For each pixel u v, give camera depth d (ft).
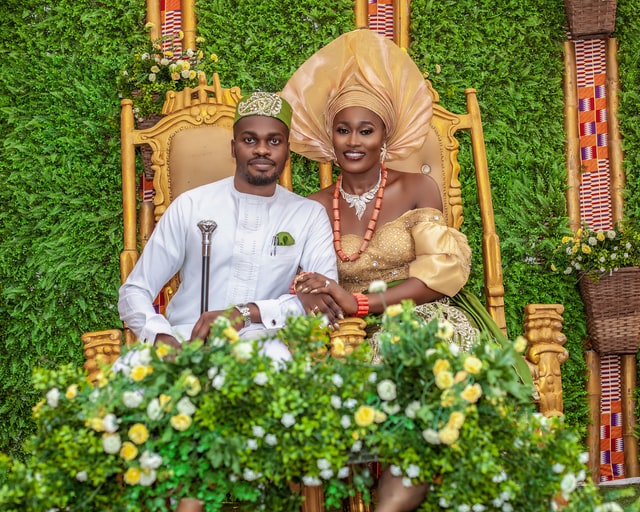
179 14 11.93
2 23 11.43
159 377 6.50
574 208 12.47
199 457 6.63
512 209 12.23
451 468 6.43
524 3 12.30
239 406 6.54
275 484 6.81
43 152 11.35
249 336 8.60
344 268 9.95
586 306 12.12
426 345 6.68
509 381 6.62
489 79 12.25
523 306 12.23
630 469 12.46
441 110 11.42
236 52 11.82
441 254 9.41
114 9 11.62
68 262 11.27
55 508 6.36
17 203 11.25
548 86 12.40
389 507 6.91
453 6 12.21
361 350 6.98
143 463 6.31
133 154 10.87
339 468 6.56
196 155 10.79
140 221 11.60
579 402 12.26
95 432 6.57
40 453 6.61
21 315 11.20
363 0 12.12
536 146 12.39
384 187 10.23
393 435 6.57
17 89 11.32
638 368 12.47
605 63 12.55
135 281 9.25
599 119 12.57
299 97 10.69
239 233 9.28
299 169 11.96
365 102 9.96
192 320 9.23
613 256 11.68
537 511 6.56
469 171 12.21
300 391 6.63
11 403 11.14
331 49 10.57
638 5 12.37
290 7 11.91
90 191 11.46
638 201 12.43
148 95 11.21
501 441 6.69
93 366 8.73
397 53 10.60
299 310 8.65
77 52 11.58
